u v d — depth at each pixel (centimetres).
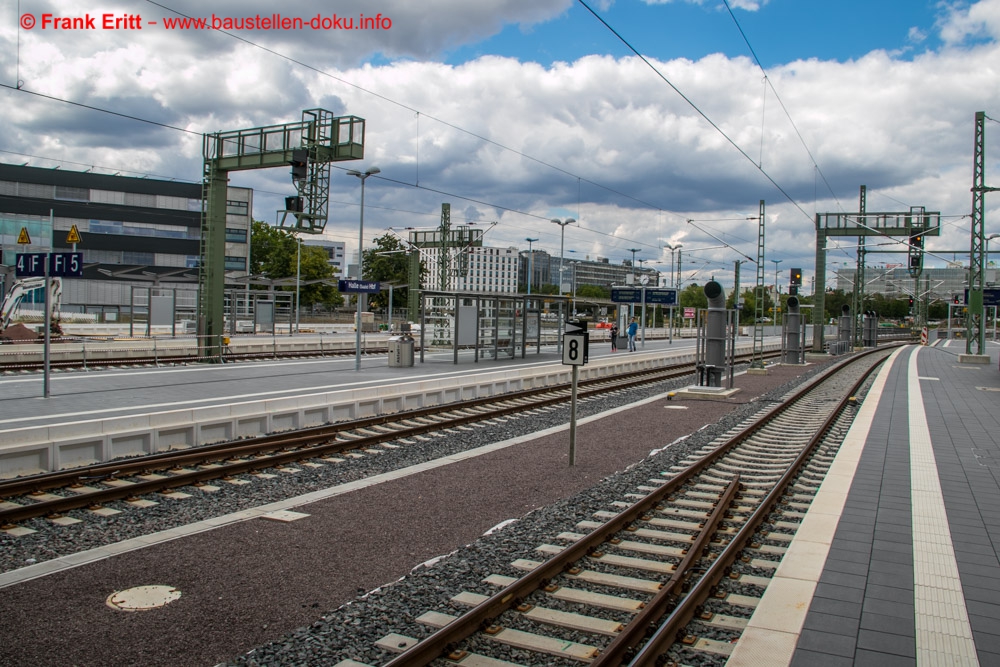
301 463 1198
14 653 529
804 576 657
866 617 568
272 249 8856
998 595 616
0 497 934
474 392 2127
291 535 816
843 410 1944
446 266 5156
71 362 2530
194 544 780
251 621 591
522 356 3391
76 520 858
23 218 6819
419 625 574
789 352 3862
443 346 4225
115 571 696
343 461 1216
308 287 8675
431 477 1111
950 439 1423
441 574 682
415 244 5553
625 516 847
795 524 859
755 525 836
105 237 7175
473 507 946
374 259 10256
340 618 584
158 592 645
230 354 3027
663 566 708
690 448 1369
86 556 737
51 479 993
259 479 1080
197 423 1320
